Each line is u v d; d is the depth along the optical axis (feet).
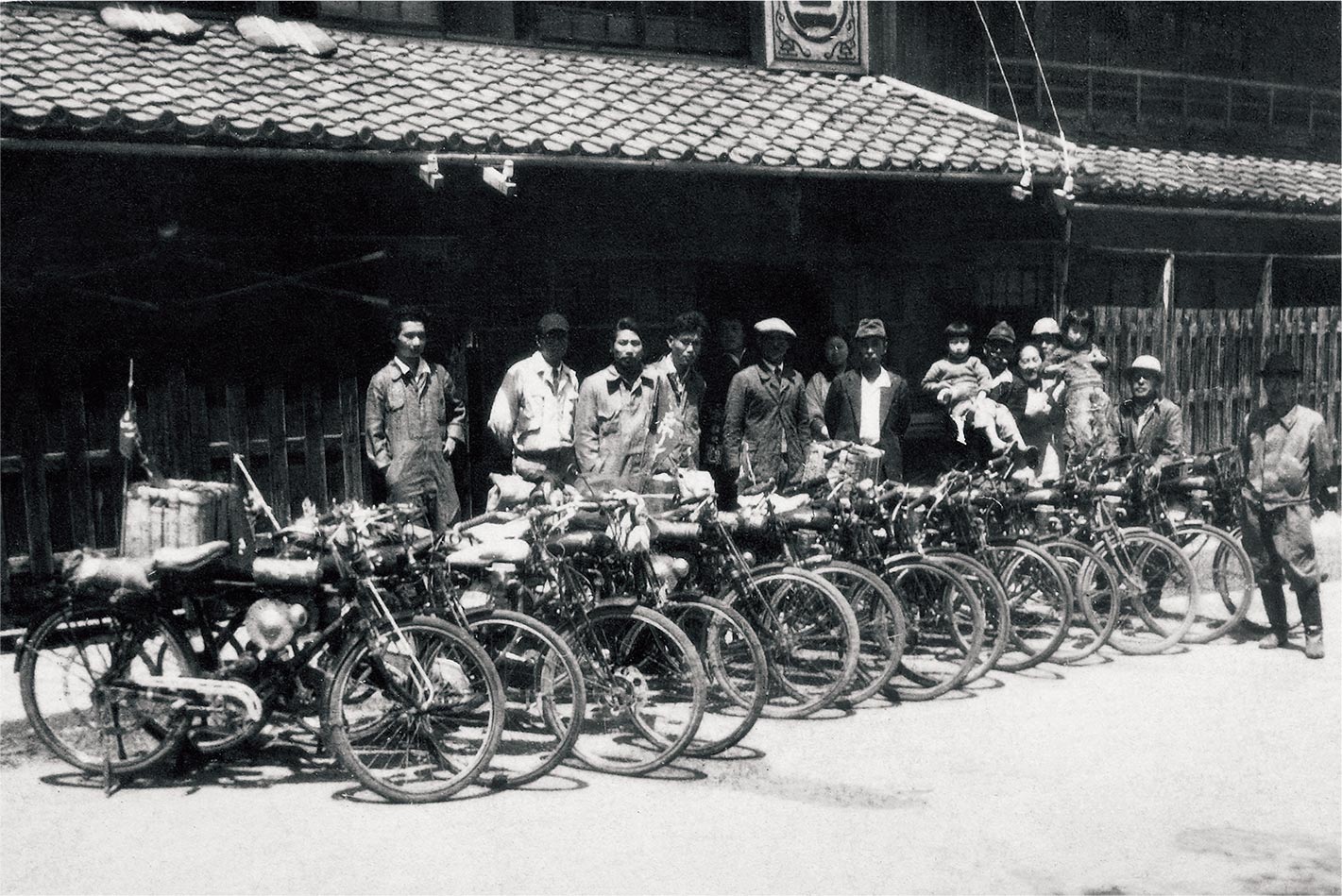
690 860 14.69
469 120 24.77
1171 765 18.01
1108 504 25.88
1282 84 44.21
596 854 14.85
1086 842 15.28
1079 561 25.14
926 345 32.76
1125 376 33.96
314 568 16.79
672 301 29.37
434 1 30.07
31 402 21.58
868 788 17.08
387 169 25.39
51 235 22.02
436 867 14.46
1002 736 19.31
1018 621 24.23
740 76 33.14
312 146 22.30
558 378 23.79
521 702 20.40
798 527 21.31
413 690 17.11
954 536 23.47
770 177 29.30
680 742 17.62
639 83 30.27
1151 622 24.93
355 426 24.99
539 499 18.76
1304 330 37.88
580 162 24.85
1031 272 33.88
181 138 21.17
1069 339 29.63
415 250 25.84
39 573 21.62
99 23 25.32
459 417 23.99
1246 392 36.63
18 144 19.98
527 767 17.75
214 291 23.50
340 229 25.03
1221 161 38.32
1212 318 35.81
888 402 26.17
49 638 17.42
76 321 22.07
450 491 23.71
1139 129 41.34
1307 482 24.45
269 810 16.26
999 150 30.55
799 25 34.47
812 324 31.09
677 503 20.20
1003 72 36.88
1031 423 28.43
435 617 16.87
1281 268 41.32
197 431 23.21
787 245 30.45
